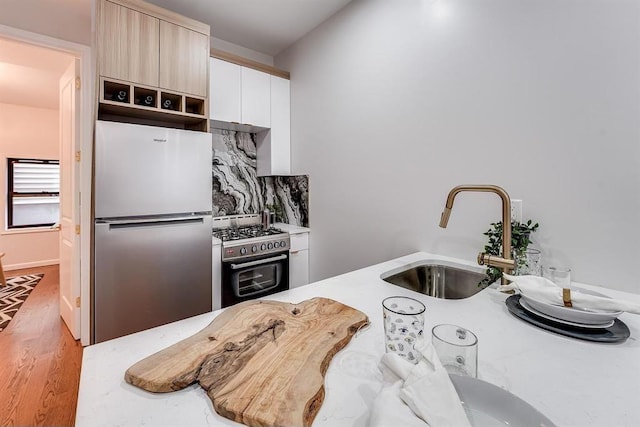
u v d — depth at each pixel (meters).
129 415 0.52
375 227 2.10
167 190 1.98
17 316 2.77
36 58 2.57
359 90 2.17
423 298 1.09
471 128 1.55
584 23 1.18
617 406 0.54
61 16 2.06
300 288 1.19
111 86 1.91
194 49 2.14
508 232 1.12
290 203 2.92
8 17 1.89
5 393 1.71
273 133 2.74
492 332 0.83
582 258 1.21
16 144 4.65
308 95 2.63
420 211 1.81
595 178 1.17
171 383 0.57
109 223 1.77
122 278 1.83
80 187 2.22
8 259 4.57
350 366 0.67
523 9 1.35
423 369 0.55
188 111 2.34
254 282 2.38
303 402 0.53
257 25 2.50
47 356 2.08
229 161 2.85
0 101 4.40
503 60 1.42
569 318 0.84
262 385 0.57
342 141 2.32
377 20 2.02
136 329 1.88
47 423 1.51
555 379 0.62
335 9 2.29
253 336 0.76
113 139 1.78
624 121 1.10
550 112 1.28
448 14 1.63
